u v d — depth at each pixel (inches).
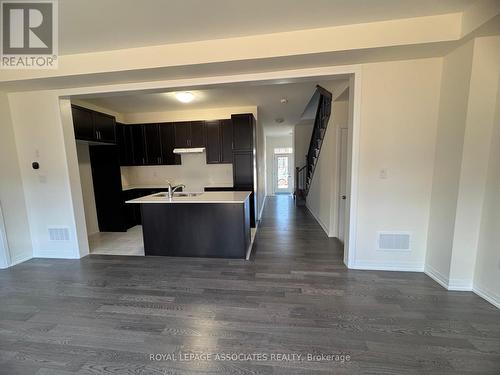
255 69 99.8
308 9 72.8
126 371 58.9
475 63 77.9
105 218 188.1
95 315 81.0
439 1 69.9
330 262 120.4
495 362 59.5
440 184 95.0
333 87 142.3
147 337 70.2
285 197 360.8
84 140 151.9
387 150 101.4
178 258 129.8
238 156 186.2
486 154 81.8
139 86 112.5
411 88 96.1
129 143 207.0
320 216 197.6
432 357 61.2
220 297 90.3
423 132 97.9
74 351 65.5
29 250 134.3
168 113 205.2
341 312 79.7
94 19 75.2
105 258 131.6
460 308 80.4
